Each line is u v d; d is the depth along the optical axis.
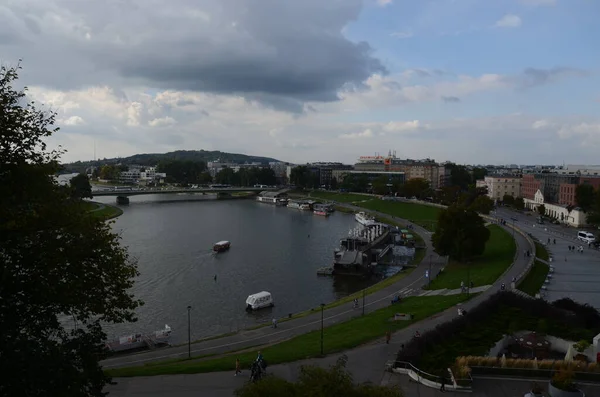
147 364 68.44
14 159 36.44
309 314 95.44
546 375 52.94
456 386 50.31
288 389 32.47
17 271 34.81
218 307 110.19
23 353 30.92
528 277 109.94
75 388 32.38
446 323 67.00
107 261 41.88
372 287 121.19
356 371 57.22
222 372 57.50
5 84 37.22
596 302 91.81
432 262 149.50
